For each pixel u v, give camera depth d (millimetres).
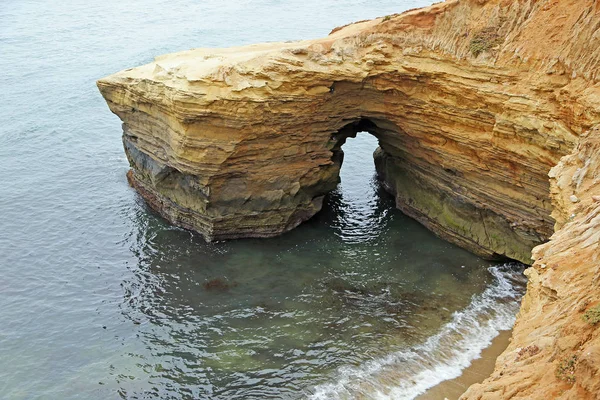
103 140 46125
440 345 23906
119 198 36906
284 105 29422
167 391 22391
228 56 30656
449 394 21359
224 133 29344
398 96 30297
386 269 29188
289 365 23359
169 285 28609
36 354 24375
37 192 37625
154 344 24844
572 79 23672
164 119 30875
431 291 27344
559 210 20656
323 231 33000
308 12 80312
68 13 81875
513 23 26234
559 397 12016
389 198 36656
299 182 32031
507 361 14492
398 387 21875
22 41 70062
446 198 31234
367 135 47375
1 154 43094
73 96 54219
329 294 27391
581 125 22938
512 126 25656
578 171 20406
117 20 78188
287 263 30016
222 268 29750
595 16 23469
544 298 16375
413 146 31781
